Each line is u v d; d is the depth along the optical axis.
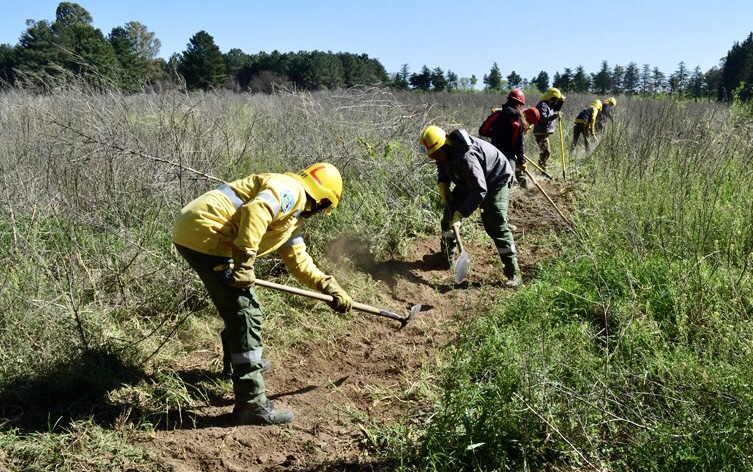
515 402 3.29
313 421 3.76
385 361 4.50
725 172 7.27
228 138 6.61
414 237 6.95
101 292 4.47
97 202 5.50
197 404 3.82
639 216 6.27
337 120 7.95
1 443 3.14
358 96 8.55
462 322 5.01
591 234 6.26
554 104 10.96
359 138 7.19
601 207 6.87
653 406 3.39
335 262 5.89
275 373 4.30
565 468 3.09
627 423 3.25
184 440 3.47
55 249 4.75
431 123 8.75
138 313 4.62
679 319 4.28
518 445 3.23
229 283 3.32
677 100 11.74
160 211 5.52
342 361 4.50
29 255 4.56
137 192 5.68
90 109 6.16
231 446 3.47
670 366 3.64
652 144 8.46
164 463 3.25
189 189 5.69
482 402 3.55
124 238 5.00
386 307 5.40
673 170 7.29
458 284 5.93
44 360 3.73
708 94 16.42
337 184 3.71
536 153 12.49
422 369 4.29
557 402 3.35
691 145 8.08
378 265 6.15
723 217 5.83
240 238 3.26
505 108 7.72
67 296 4.21
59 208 5.22
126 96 7.12
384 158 7.45
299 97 8.28
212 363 4.25
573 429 3.19
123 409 3.60
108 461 3.21
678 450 2.94
